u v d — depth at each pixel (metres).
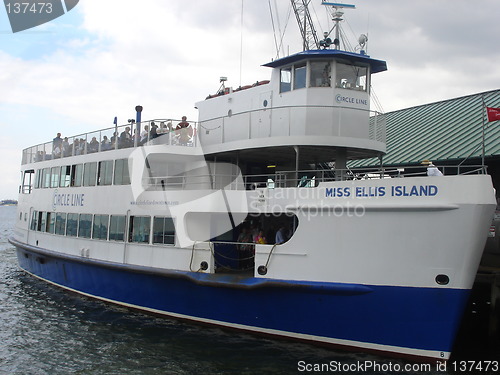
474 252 11.89
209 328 15.70
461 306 12.12
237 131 18.23
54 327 16.81
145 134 18.53
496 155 20.88
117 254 18.31
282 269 14.02
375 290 12.81
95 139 20.77
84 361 13.72
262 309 14.41
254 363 13.11
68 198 21.73
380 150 16.44
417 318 12.47
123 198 18.36
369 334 13.08
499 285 16.80
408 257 12.47
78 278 20.72
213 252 15.55
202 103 20.06
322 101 15.93
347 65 16.30
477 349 15.42
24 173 27.52
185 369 12.93
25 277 26.62
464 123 26.31
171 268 16.33
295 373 12.51
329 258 13.39
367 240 12.92
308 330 13.85
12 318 17.92
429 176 12.27
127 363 13.47
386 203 12.69
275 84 17.08
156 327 16.17
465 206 11.78
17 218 28.22
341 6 17.55
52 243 22.69
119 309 18.58
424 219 12.27
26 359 13.95
